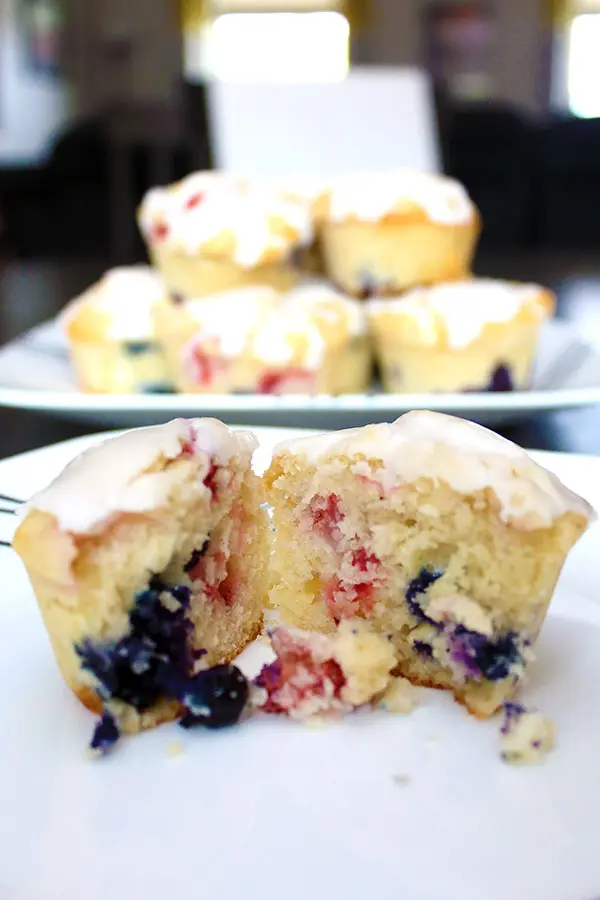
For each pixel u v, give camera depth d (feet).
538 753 0.80
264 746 0.83
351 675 0.85
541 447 1.23
